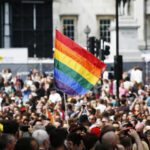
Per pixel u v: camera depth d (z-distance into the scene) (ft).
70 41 128.16
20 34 362.74
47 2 365.20
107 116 134.92
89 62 128.57
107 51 194.70
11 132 90.22
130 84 218.59
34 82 222.89
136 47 301.63
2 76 245.04
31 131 98.99
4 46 361.30
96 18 378.12
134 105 168.66
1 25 360.69
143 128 107.76
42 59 297.94
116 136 80.07
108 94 200.34
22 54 285.02
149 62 274.98
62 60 128.26
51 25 366.22
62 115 154.40
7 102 180.45
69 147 85.10
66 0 373.61
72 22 376.89
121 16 307.78
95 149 80.07
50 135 80.94
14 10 362.12
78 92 129.29
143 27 370.73
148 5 371.15
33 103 179.83
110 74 220.02
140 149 90.48
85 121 118.93
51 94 191.21
